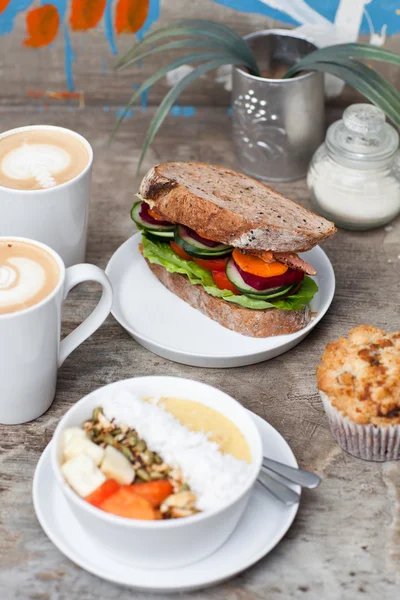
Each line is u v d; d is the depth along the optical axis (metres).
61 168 0.95
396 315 0.96
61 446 0.76
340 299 0.97
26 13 1.16
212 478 0.73
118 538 0.71
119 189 1.11
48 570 0.76
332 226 0.94
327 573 0.76
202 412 0.79
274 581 0.75
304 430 0.86
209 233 0.92
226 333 0.93
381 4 1.14
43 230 0.93
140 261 1.00
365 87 1.02
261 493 0.79
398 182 1.04
